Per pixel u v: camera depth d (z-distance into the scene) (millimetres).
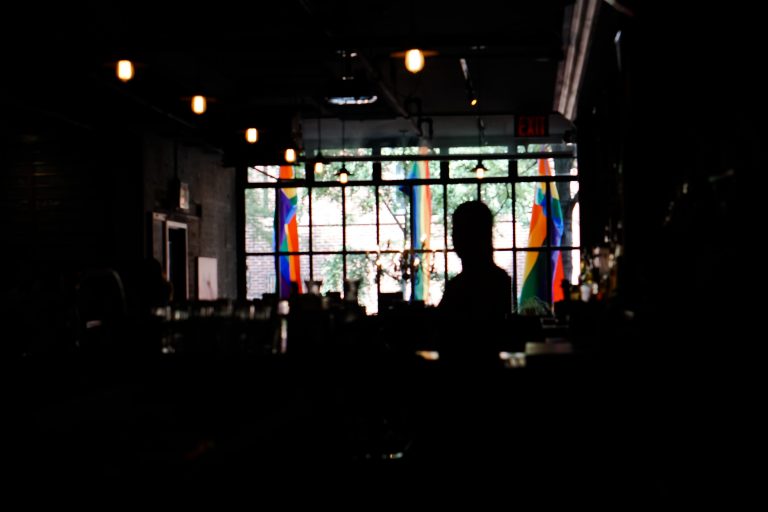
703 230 3779
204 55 12141
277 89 14461
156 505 1680
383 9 10094
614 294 4949
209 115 13961
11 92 9617
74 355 3301
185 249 15289
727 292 3289
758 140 3131
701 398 2795
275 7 9914
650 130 5102
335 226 18344
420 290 18141
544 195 18047
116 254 12820
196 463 1831
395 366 3098
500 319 3641
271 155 14273
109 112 11531
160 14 10289
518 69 13547
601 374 2705
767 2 3076
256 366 3117
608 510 2658
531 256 18031
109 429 2217
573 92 12961
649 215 5086
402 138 19438
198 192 16031
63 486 1700
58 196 12961
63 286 4039
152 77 11047
